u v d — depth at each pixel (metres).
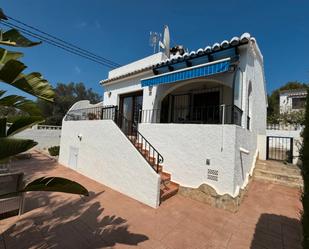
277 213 6.72
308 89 3.25
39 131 21.92
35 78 3.23
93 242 4.75
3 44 2.91
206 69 8.16
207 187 7.42
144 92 12.71
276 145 15.40
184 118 12.82
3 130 2.93
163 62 10.84
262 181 10.21
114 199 7.78
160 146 9.34
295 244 4.93
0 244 4.55
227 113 10.35
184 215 6.42
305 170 2.91
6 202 5.78
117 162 9.04
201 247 4.74
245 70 8.70
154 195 7.05
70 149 13.52
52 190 3.29
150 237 5.07
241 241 5.04
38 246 4.52
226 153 7.11
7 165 9.42
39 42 3.57
